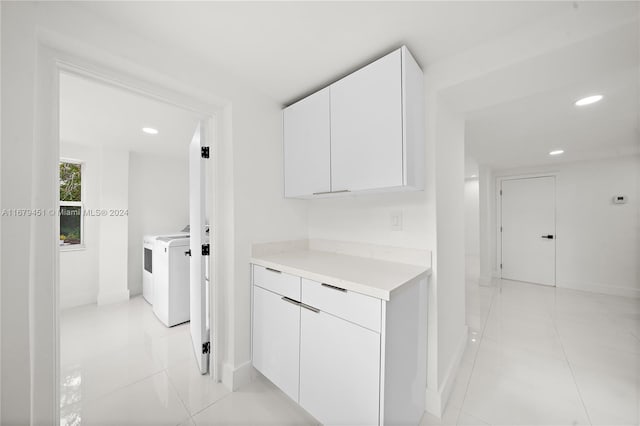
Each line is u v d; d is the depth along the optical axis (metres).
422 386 1.29
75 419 1.27
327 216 1.92
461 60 1.27
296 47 1.26
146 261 3.07
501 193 4.23
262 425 1.26
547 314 2.70
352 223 1.74
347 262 1.49
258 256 1.67
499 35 1.15
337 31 1.15
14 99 0.87
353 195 1.68
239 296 1.56
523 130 2.37
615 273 3.35
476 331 2.30
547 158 3.44
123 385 1.54
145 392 1.48
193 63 1.34
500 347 2.01
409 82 1.18
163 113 2.00
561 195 3.71
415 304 1.19
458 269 1.81
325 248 1.92
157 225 3.46
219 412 1.34
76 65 1.07
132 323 2.44
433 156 1.35
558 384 1.57
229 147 1.55
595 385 1.56
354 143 1.32
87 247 2.95
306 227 2.04
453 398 1.44
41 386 0.98
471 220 6.20
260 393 1.49
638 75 1.45
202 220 1.64
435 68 1.35
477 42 1.20
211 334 1.62
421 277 1.22
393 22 1.09
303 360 1.25
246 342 1.60
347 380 1.06
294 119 1.69
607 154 3.22
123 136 2.59
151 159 3.41
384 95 1.20
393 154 1.17
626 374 1.67
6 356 0.86
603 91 1.65
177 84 1.31
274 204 1.78
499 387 1.54
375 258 1.60
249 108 1.61
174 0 0.97
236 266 1.55
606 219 3.41
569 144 2.82
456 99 1.48
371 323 0.98
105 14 1.04
